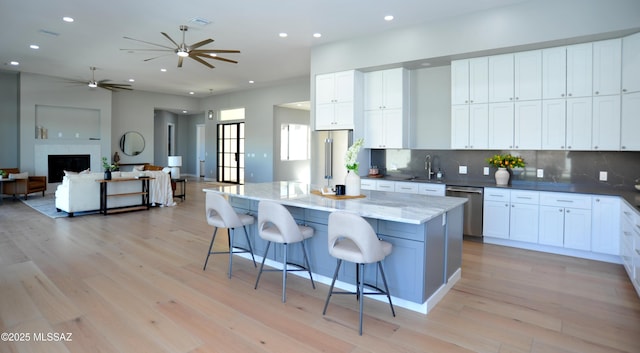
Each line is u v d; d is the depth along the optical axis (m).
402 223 2.87
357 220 2.51
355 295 3.18
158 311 2.84
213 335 2.49
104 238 5.04
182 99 12.81
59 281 3.44
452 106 5.15
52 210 7.07
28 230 5.45
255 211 4.07
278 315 2.80
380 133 5.77
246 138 11.61
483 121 4.93
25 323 2.62
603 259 4.11
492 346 2.37
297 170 11.80
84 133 10.27
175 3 4.55
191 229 5.65
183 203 8.19
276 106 10.95
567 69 4.35
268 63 7.69
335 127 5.91
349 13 4.75
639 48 3.87
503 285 3.41
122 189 7.13
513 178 5.09
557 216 4.28
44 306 2.90
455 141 5.14
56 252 4.35
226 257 4.27
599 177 4.51
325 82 6.04
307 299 3.11
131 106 11.55
